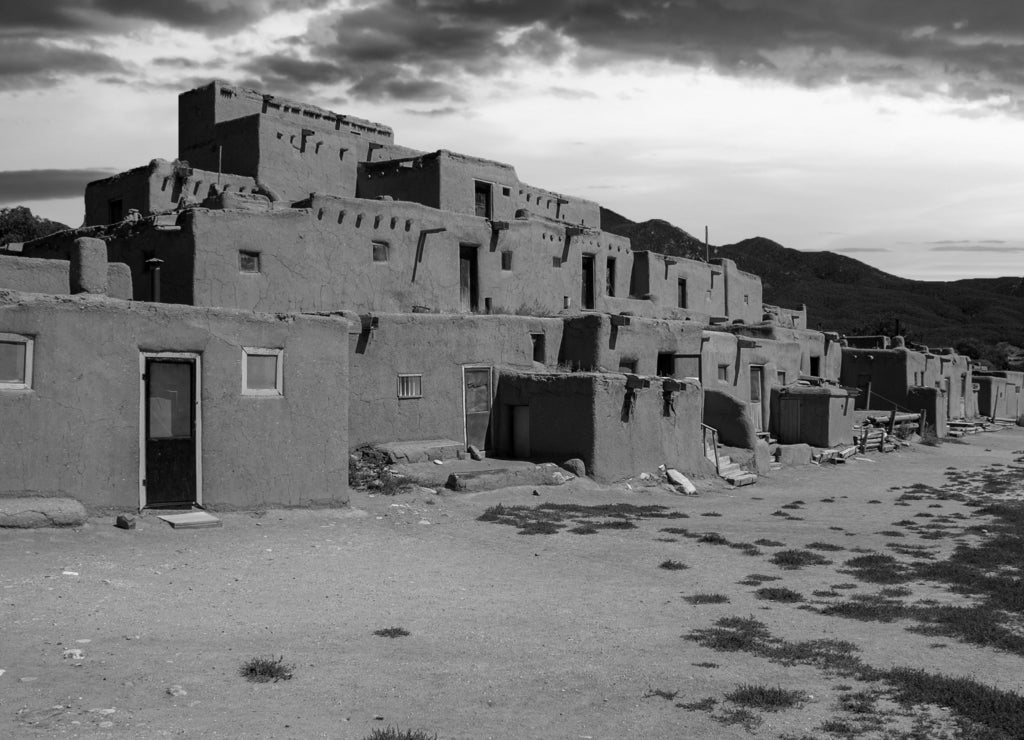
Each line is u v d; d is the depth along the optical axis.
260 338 15.49
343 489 16.50
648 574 13.73
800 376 36.44
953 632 10.96
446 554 14.19
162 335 14.36
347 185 28.92
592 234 33.69
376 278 24.47
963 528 18.77
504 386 23.12
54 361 13.29
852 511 21.11
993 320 152.12
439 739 7.23
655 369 27.30
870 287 174.88
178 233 20.78
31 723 6.92
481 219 28.16
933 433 41.38
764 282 170.25
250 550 13.23
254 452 15.35
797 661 9.69
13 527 12.53
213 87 27.39
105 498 13.72
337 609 10.77
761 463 27.55
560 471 21.25
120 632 9.25
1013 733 7.80
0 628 9.02
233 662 8.63
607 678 8.93
